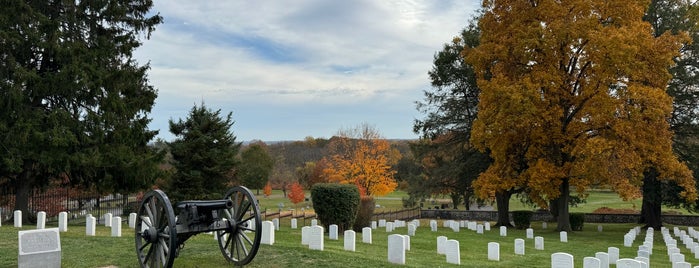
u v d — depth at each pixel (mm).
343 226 19234
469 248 17453
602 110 22984
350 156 46188
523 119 22469
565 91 24578
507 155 26453
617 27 23625
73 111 20547
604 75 22500
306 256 10680
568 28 22734
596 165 22828
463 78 33344
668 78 23391
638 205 57906
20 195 20797
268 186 66500
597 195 76562
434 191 34531
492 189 26078
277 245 12242
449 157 36625
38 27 18906
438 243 15023
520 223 30656
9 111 18375
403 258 11039
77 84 19109
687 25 29062
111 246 11719
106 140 21078
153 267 8336
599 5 23516
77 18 20781
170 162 29688
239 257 9141
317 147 88750
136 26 22828
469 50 27203
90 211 29719
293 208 53344
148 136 22812
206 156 29062
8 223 19734
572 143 24922
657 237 27219
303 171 70750
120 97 21219
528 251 17922
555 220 38000
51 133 18562
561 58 24562
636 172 23391
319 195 19281
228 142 30391
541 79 23375
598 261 11859
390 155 59438
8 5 18172
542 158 24953
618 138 23406
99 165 19844
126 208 29719
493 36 25625
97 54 20344
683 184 23891
